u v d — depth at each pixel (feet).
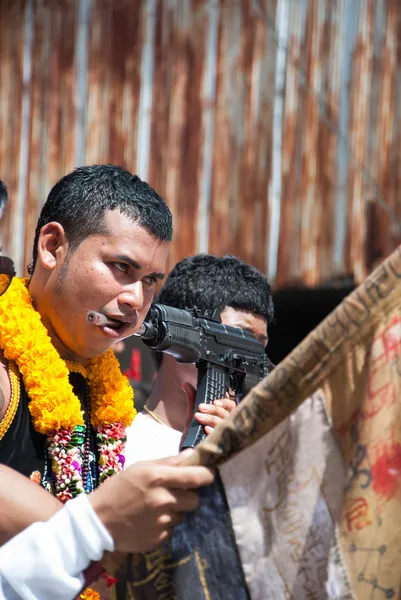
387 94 16.66
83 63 18.34
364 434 5.32
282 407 5.41
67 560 5.31
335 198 16.85
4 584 5.41
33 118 18.67
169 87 17.61
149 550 5.45
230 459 5.48
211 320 8.93
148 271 7.22
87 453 7.61
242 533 5.54
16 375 7.12
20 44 18.83
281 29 16.98
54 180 18.43
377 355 5.32
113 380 7.80
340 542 5.36
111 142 17.99
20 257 18.63
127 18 17.95
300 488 5.48
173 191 17.51
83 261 7.10
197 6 17.42
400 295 5.29
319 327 5.39
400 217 16.65
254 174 17.12
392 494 5.28
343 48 16.80
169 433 9.32
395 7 16.58
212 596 5.52
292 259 16.96
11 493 5.79
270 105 17.03
